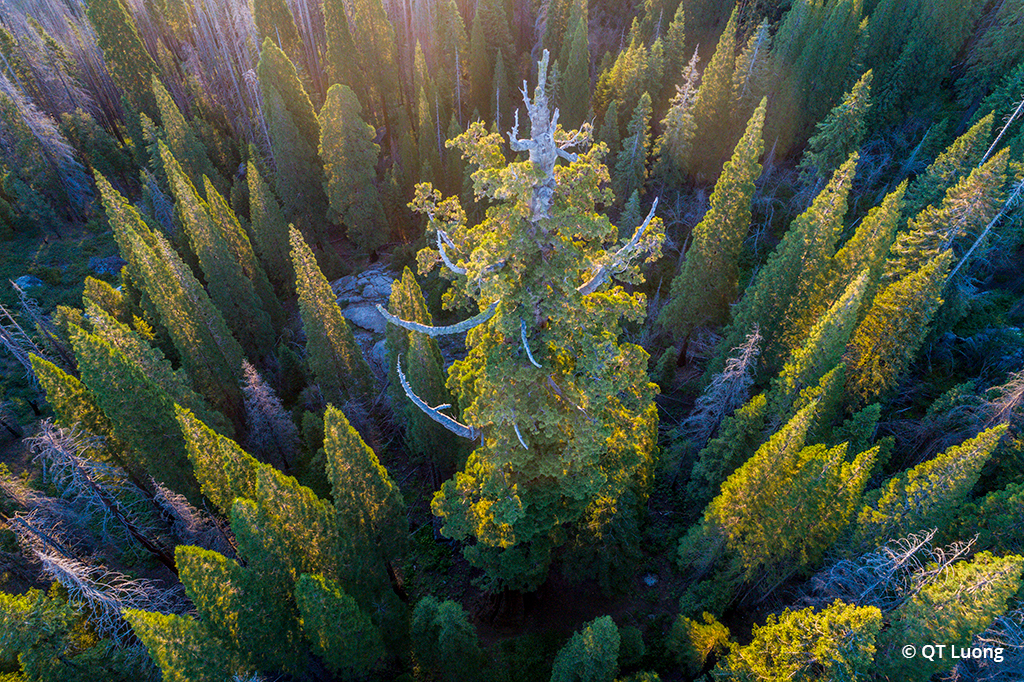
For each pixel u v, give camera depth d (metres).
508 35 70.56
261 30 73.12
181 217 47.59
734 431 26.88
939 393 33.81
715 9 66.44
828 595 21.27
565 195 15.63
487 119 70.00
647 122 46.09
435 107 66.25
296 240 31.38
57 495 35.72
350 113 49.72
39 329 42.66
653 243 16.05
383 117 75.81
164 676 15.73
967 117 49.25
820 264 30.17
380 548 25.88
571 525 25.95
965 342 35.38
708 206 48.00
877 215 28.28
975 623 15.23
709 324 40.22
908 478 20.77
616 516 24.75
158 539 28.91
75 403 25.95
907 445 29.69
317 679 21.92
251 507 18.72
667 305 38.53
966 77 49.19
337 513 23.41
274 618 19.39
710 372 35.19
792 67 47.22
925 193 37.75
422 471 37.31
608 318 18.39
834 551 22.36
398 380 34.59
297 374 41.53
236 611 18.03
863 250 28.84
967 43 52.19
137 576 30.58
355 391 37.22
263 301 47.88
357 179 52.50
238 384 37.91
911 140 49.12
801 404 24.41
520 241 14.48
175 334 34.12
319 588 17.78
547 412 17.81
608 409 21.84
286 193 56.78
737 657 19.41
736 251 34.31
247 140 75.38
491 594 27.70
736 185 31.94
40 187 66.06
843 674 15.73
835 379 23.59
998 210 31.86
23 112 64.81
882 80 50.38
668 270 47.72
